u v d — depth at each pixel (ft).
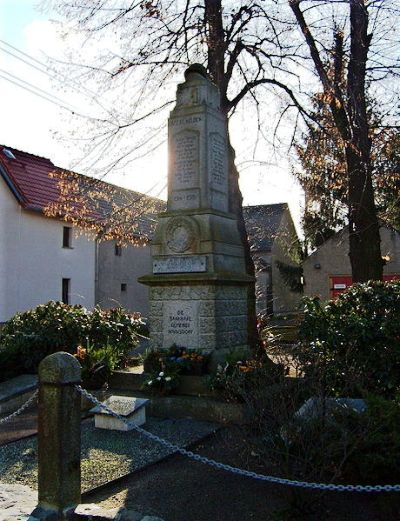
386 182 48.85
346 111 43.21
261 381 20.93
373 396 18.63
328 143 45.42
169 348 32.01
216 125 35.40
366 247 45.70
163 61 45.39
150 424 26.35
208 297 32.12
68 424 16.46
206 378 28.53
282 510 16.38
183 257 33.01
